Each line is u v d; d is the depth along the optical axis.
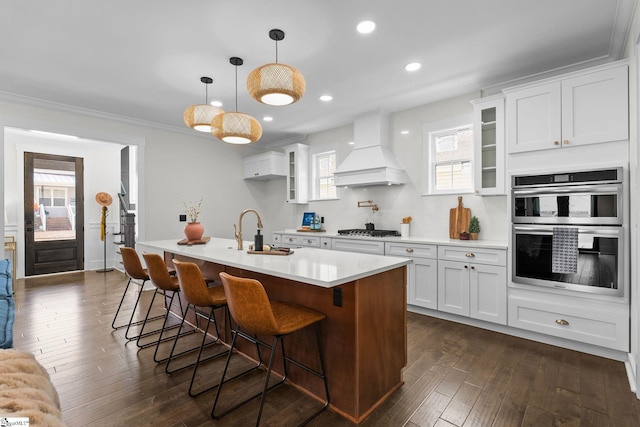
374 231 4.28
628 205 2.33
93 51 2.73
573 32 2.48
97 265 6.36
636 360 2.03
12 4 2.10
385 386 2.00
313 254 2.59
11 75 3.18
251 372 2.31
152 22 2.33
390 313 2.06
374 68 3.08
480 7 2.18
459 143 3.90
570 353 2.58
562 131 2.63
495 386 2.11
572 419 1.77
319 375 1.92
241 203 6.07
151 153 4.91
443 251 3.35
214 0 2.09
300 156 5.49
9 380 0.80
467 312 3.18
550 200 2.68
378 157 4.16
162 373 2.28
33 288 4.77
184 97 3.79
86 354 2.57
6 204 5.40
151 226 4.89
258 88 2.14
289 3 2.13
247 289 1.62
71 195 6.11
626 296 2.33
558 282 2.62
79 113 4.21
